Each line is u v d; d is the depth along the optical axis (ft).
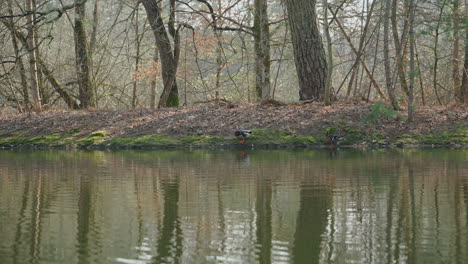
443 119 57.93
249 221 20.07
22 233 18.51
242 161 41.24
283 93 132.26
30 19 69.87
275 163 39.47
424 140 54.08
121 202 24.16
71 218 20.89
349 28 88.53
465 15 65.57
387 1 59.82
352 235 17.85
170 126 60.08
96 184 29.84
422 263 14.79
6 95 88.12
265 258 15.43
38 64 82.84
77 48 81.51
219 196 25.50
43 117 68.08
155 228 19.11
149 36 91.71
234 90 111.65
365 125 56.59
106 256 15.78
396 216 20.70
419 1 68.03
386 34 59.93
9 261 15.31
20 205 23.57
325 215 20.99
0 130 65.21
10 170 37.04
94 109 73.36
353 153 47.19
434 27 68.13
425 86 87.40
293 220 20.17
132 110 68.64
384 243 16.84
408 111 57.67
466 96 72.28
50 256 15.76
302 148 53.26
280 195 25.54
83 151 54.13
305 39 65.31
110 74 113.09
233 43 100.37
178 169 36.50
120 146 56.34
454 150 49.52
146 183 30.04
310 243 16.93
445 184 28.45
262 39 75.41
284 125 57.67
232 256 15.64
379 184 28.68
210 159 43.21
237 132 54.39
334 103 64.34
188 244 16.98
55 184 30.01
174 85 77.77
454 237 17.43
